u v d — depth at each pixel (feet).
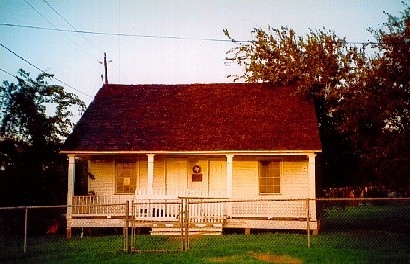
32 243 60.08
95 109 82.74
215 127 77.05
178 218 67.26
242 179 78.18
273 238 61.57
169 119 79.97
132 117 80.74
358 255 44.57
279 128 75.25
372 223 85.10
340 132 77.61
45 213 78.54
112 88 88.74
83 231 73.97
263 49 90.43
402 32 70.95
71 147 72.90
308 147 69.97
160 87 88.84
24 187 77.15
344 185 88.02
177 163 80.38
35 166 79.97
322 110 85.51
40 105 84.43
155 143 73.97
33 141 82.12
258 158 78.18
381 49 72.13
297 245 52.85
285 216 69.26
